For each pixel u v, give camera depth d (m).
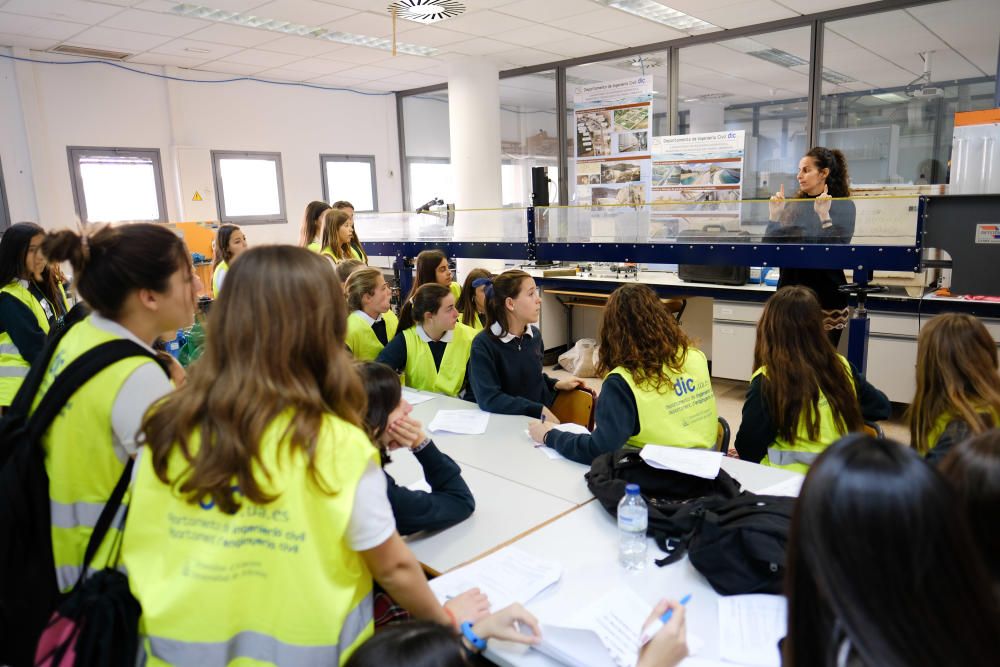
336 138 8.14
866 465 0.55
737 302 4.73
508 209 3.97
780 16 5.23
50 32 5.26
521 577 1.33
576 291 5.63
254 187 7.45
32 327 2.65
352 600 0.91
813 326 1.90
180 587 0.87
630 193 6.22
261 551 0.87
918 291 4.05
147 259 1.16
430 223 4.55
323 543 0.87
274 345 0.88
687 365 1.94
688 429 1.90
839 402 1.91
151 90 6.55
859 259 2.75
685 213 3.30
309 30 5.55
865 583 0.52
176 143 6.73
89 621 0.91
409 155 8.91
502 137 8.23
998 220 2.42
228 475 0.85
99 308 1.18
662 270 5.79
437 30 5.52
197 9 5.02
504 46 6.12
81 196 6.16
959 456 0.73
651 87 5.90
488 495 1.75
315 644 0.87
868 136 5.52
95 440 1.13
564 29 5.53
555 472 1.90
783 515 1.32
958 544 0.52
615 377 1.88
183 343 3.08
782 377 1.92
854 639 0.53
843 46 5.32
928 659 0.50
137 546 0.92
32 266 2.72
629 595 1.27
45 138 5.89
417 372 2.85
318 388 0.93
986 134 3.65
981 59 4.94
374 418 1.48
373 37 5.74
